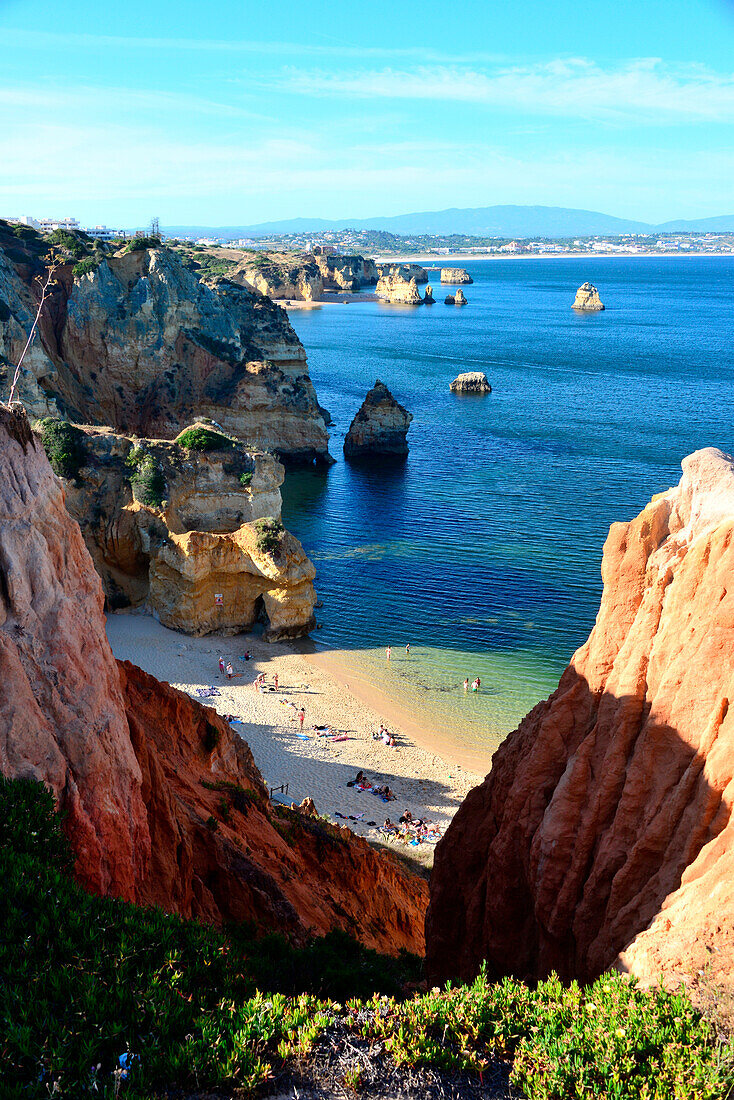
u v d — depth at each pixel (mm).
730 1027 14398
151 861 21578
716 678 17969
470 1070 14844
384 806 49625
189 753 32281
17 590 19484
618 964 16703
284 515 101500
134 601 75562
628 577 20922
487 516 100062
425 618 75062
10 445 21203
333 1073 14469
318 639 71562
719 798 16703
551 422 147250
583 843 19172
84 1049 13797
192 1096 13758
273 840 30828
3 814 17016
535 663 67812
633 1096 13828
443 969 25109
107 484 75688
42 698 19125
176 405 110750
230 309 124188
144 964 16219
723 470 20344
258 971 19703
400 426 126750
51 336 101875
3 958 15141
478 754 56312
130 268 108750
